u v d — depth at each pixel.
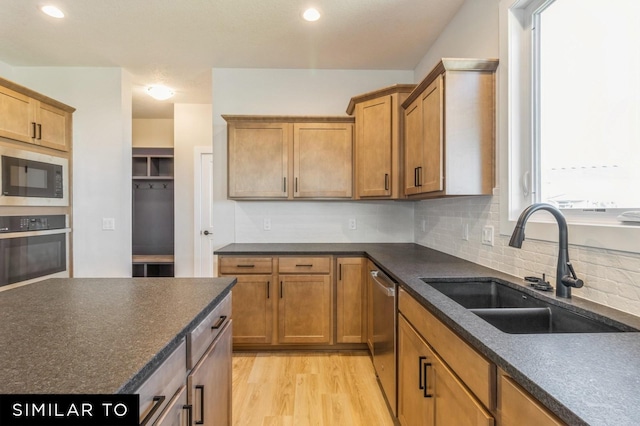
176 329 0.94
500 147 1.80
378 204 3.32
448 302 1.25
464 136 1.86
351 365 2.54
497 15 1.86
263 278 2.70
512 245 1.27
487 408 0.89
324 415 1.93
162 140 4.86
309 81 3.30
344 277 2.72
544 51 1.62
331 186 2.96
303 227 3.30
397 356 1.75
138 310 1.11
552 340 0.90
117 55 2.98
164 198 4.87
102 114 3.24
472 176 1.86
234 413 1.94
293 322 2.71
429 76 2.00
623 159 1.21
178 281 1.54
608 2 1.27
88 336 0.88
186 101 4.16
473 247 2.10
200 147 4.26
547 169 1.59
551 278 1.45
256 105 3.27
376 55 3.01
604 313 1.10
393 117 2.65
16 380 0.65
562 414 0.59
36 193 2.75
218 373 1.31
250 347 2.77
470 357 0.98
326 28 2.54
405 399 1.61
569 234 1.35
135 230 4.82
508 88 1.74
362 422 1.87
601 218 1.29
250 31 2.58
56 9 2.27
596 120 1.33
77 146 3.23
